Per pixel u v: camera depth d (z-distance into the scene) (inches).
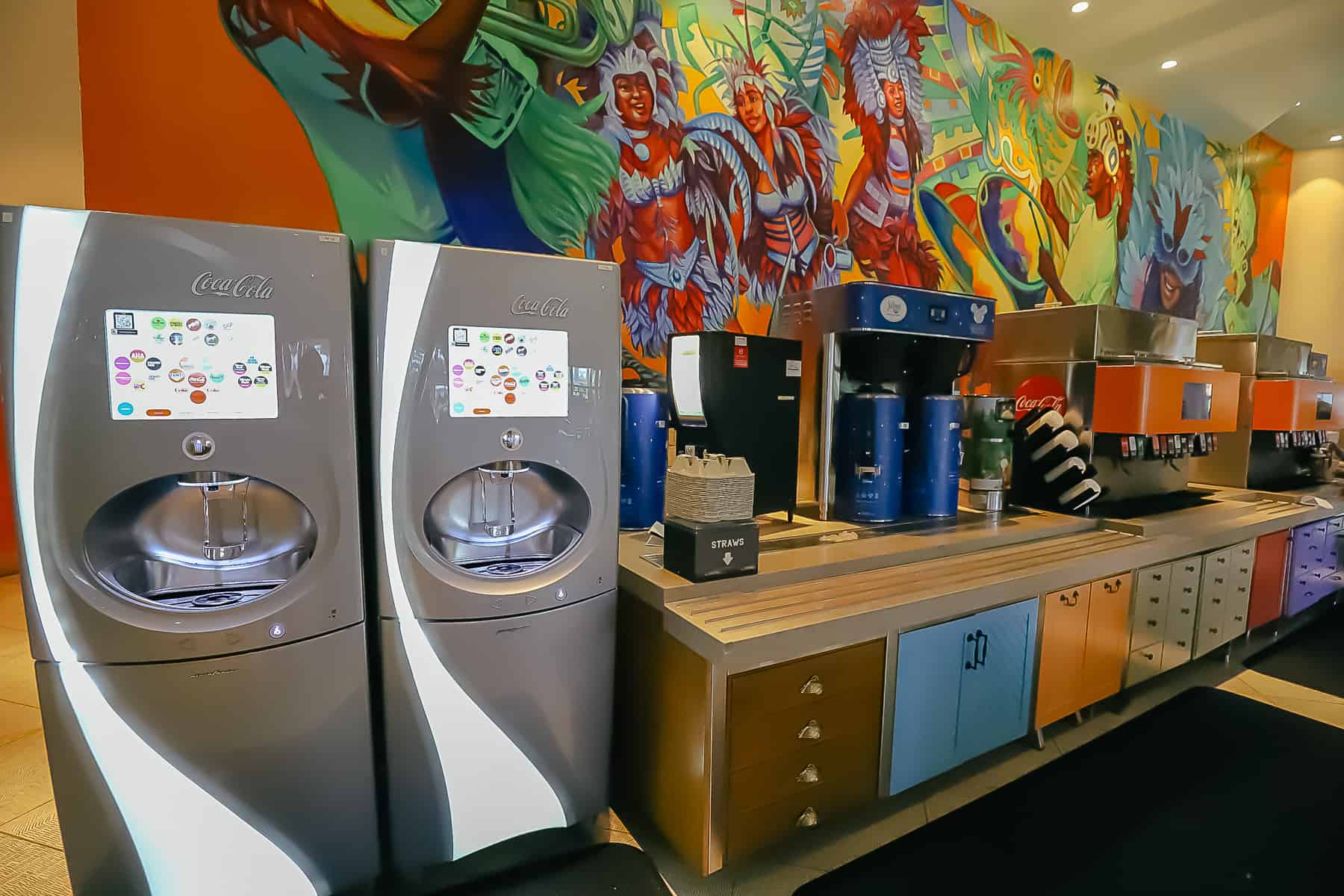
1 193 75.5
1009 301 158.9
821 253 127.6
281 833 58.8
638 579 76.1
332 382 57.2
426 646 62.6
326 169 85.0
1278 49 161.5
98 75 74.8
